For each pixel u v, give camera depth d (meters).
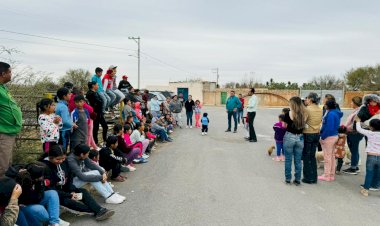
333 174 7.50
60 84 11.55
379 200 6.16
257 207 5.67
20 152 7.92
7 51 8.05
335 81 63.44
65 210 5.29
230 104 15.48
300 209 5.61
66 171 5.34
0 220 3.71
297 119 6.79
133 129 9.85
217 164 8.87
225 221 5.05
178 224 4.92
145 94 14.12
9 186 3.82
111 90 11.10
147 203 5.80
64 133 6.56
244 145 11.95
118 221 5.02
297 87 57.50
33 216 4.33
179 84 52.75
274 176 7.73
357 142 7.91
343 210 5.61
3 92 4.79
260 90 47.69
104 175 5.83
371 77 54.16
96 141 8.92
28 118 8.27
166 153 10.34
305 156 7.21
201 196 6.20
